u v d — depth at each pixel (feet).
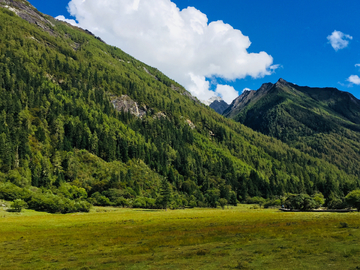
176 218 246.68
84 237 132.98
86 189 517.96
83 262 78.13
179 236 124.06
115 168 636.89
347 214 244.01
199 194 638.12
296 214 266.57
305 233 107.14
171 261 72.43
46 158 547.49
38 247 108.47
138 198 469.57
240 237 110.52
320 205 426.51
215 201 549.54
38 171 495.41
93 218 255.70
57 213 329.11
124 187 538.06
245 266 61.36
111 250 96.17
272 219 202.80
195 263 68.28
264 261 65.26
